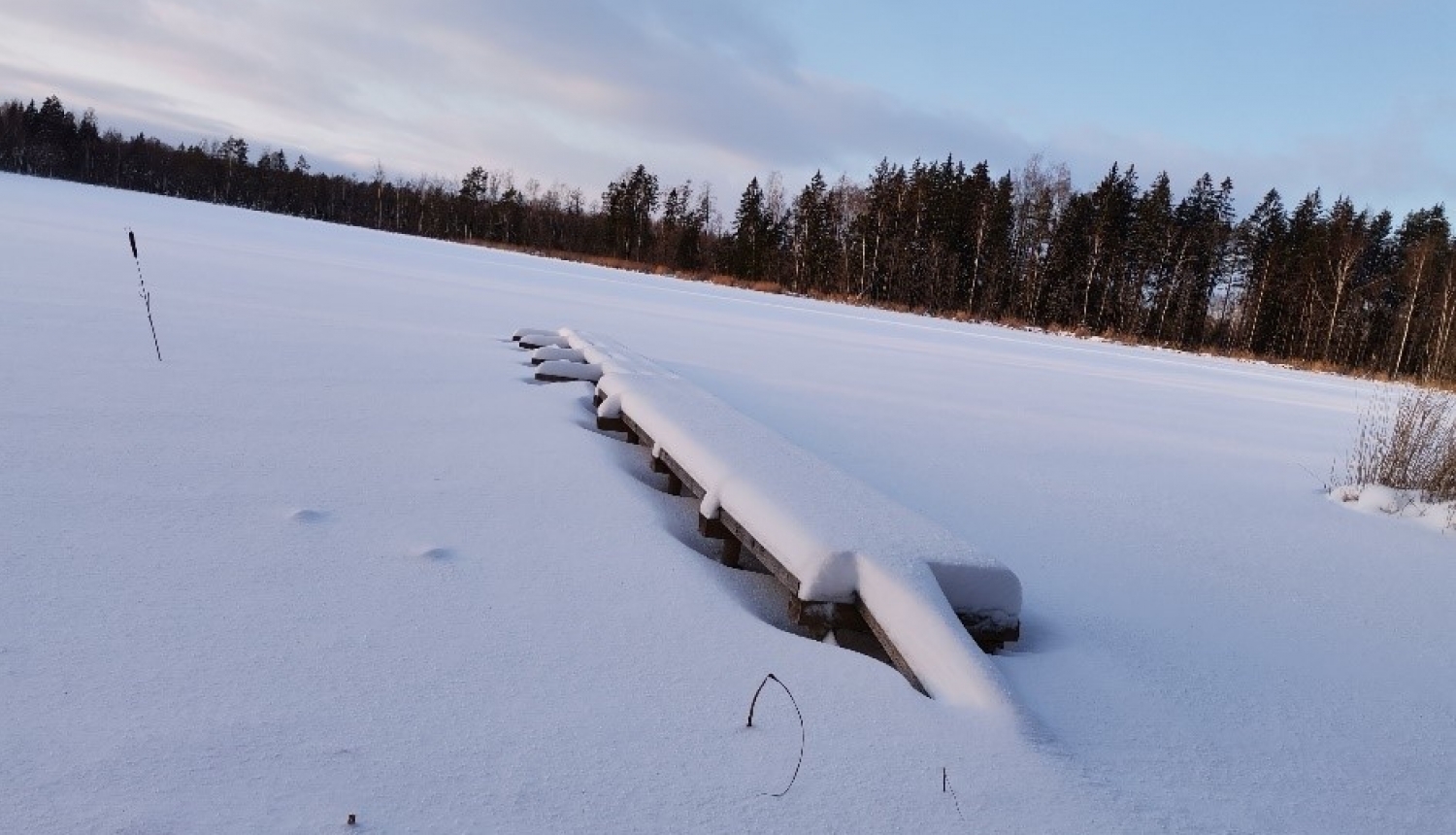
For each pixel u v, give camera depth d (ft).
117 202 124.67
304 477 14.85
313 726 7.72
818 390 33.30
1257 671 12.07
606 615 10.81
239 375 22.04
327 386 21.88
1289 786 9.08
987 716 9.14
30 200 95.61
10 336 23.40
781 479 13.38
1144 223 170.19
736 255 209.67
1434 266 144.36
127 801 6.47
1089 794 8.19
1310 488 25.31
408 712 8.13
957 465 23.16
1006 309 177.58
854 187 210.38
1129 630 13.04
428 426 19.07
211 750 7.22
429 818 6.63
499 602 10.84
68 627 9.05
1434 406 24.61
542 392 23.88
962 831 7.31
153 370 21.48
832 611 10.69
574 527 13.84
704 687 9.25
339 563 11.46
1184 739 9.80
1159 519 19.88
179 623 9.39
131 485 13.51
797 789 7.59
